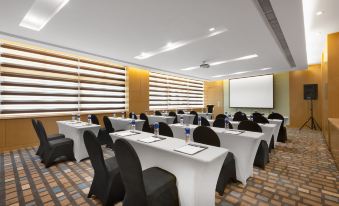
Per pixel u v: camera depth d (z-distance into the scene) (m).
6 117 4.34
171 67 7.26
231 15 2.98
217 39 4.09
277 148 4.64
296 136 6.22
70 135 3.99
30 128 4.77
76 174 3.03
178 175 1.84
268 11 2.93
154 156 2.10
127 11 2.85
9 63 4.50
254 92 9.80
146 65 6.90
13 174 3.02
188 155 1.66
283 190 2.49
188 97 10.60
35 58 4.92
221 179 2.35
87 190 2.50
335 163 3.50
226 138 2.76
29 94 4.84
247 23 3.28
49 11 2.96
